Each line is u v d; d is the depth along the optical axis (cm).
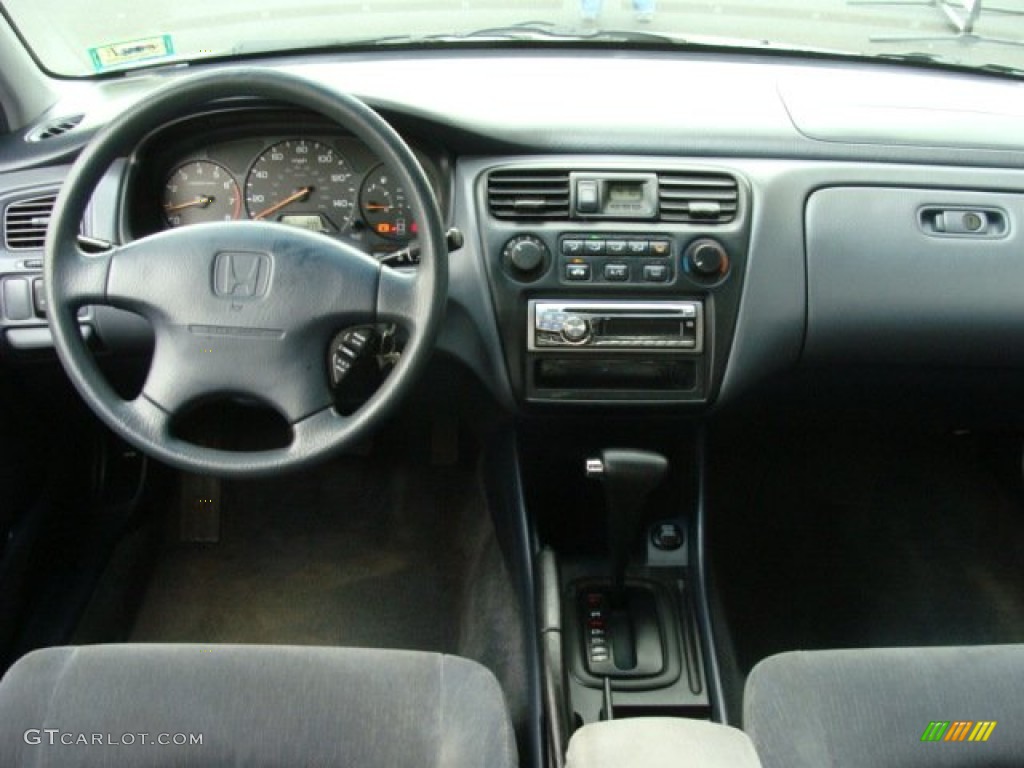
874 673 116
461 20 206
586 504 191
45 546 194
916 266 159
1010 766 107
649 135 156
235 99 149
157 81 183
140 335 158
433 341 125
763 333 157
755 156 158
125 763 106
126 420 124
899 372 167
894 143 161
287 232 124
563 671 161
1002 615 204
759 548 217
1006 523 226
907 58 186
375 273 125
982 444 236
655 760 106
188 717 110
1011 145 164
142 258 124
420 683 116
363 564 215
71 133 161
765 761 110
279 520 223
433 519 225
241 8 201
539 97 162
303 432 125
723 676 173
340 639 201
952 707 112
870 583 210
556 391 160
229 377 125
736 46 186
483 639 192
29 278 156
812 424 189
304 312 123
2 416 171
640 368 159
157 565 214
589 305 155
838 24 205
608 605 176
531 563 176
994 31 200
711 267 153
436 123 151
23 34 175
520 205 152
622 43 186
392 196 157
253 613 205
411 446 230
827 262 157
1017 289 160
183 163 156
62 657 117
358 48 186
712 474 229
